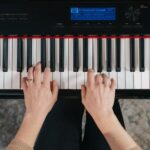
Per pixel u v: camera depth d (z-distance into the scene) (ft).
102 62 3.04
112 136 2.79
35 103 2.92
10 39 3.03
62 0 2.98
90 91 2.91
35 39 3.03
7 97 3.08
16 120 4.24
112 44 3.03
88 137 3.44
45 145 3.39
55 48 3.03
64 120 3.45
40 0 2.97
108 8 2.97
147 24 2.98
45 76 2.97
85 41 3.02
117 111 3.46
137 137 4.27
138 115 4.27
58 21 3.00
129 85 3.06
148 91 3.06
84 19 3.00
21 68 3.05
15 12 2.98
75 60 3.03
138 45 3.03
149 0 2.94
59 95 3.06
